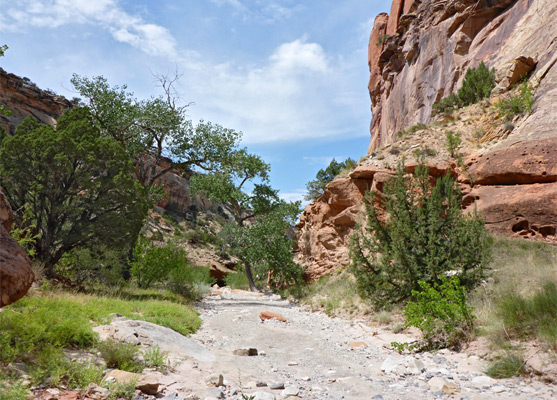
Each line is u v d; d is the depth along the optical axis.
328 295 15.42
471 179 15.90
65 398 3.40
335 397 4.34
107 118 23.58
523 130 16.19
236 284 29.69
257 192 28.00
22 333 4.43
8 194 14.34
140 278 18.41
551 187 12.85
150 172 25.34
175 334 7.09
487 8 31.22
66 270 15.45
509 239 12.11
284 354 7.05
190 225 64.75
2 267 3.85
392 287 11.20
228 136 26.45
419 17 40.72
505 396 4.33
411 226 10.64
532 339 5.84
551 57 19.53
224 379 4.89
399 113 40.44
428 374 5.45
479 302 8.27
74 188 14.43
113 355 4.70
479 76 23.50
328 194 20.84
